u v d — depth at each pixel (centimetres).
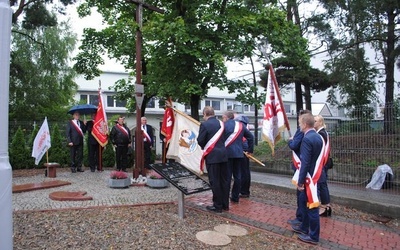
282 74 1627
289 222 638
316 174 539
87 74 1828
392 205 738
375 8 1317
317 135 545
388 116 1012
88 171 1232
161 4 1445
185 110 2877
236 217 671
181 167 681
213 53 1259
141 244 503
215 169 689
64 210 665
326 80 1596
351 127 1105
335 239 574
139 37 981
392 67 1445
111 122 1973
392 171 987
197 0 1345
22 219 602
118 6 1600
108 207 695
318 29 1553
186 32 1249
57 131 1400
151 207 706
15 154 1312
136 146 982
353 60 1486
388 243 565
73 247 481
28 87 2502
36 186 870
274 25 1302
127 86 1812
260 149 1559
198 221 630
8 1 289
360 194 882
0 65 280
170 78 1402
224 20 1293
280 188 982
